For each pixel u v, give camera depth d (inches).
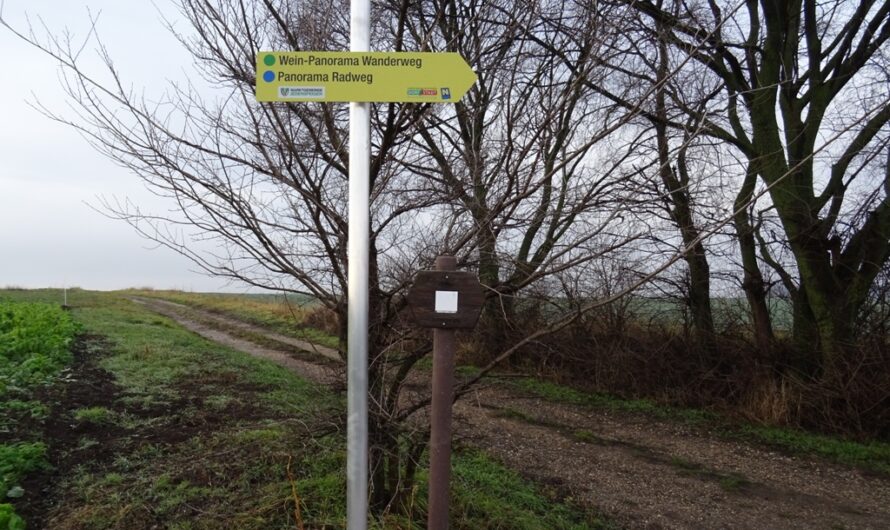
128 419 244.2
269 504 151.1
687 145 126.4
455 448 250.2
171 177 125.6
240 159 131.2
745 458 301.3
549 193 135.3
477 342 384.2
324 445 173.0
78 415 239.1
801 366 375.6
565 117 132.1
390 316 140.9
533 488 226.8
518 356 420.5
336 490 156.4
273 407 270.1
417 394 154.9
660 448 316.5
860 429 325.1
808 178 374.0
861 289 356.8
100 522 153.1
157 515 156.3
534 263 138.7
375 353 137.9
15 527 133.2
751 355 391.5
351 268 87.7
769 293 407.5
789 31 370.9
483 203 134.0
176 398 283.0
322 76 87.9
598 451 304.0
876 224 355.3
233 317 981.8
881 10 353.7
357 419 88.0
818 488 259.1
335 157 133.6
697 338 418.6
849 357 343.3
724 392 398.6
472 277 100.0
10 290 1382.9
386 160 138.3
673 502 235.6
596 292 179.0
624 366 429.4
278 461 180.2
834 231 371.2
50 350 369.1
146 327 631.8
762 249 398.3
